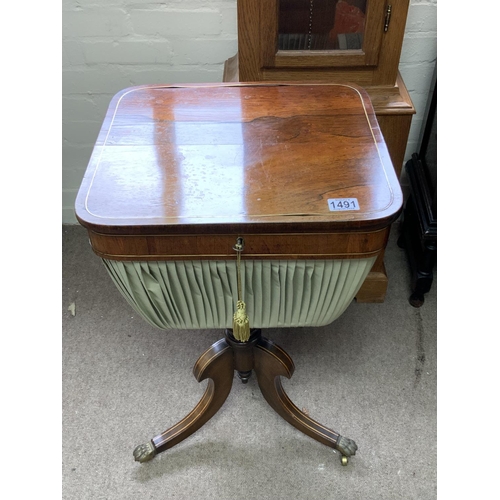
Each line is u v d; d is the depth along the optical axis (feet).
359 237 2.23
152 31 4.08
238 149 2.52
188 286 2.48
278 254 2.29
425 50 4.11
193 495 3.25
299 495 3.24
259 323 2.76
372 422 3.59
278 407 3.39
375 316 4.31
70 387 3.84
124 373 3.93
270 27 3.20
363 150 2.51
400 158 3.75
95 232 2.22
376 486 3.27
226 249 2.28
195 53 4.21
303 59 3.35
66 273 4.72
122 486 3.30
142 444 3.39
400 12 3.15
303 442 3.50
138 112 2.77
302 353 4.05
